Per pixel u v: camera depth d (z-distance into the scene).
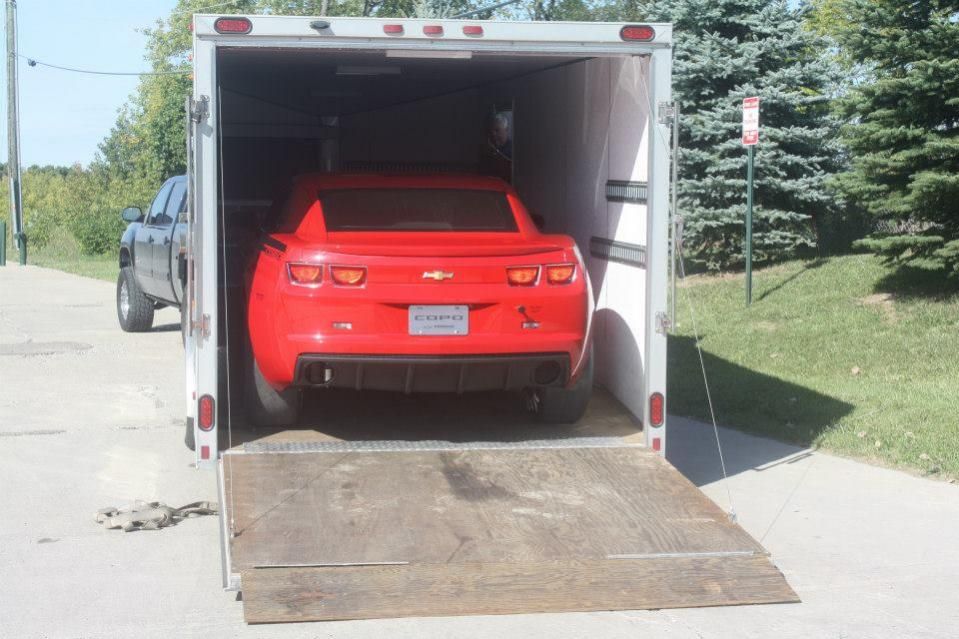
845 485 7.50
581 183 8.18
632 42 6.52
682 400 10.27
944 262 13.27
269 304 6.67
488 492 6.02
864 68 20.89
